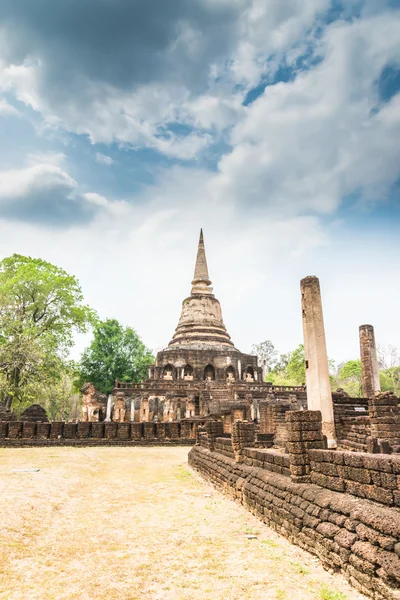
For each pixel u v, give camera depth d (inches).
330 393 560.4
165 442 1012.5
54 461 626.8
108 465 678.5
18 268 1525.6
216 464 495.8
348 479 243.4
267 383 1764.3
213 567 241.1
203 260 2300.7
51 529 313.3
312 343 573.0
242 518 348.2
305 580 219.0
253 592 207.9
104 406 1459.2
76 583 220.7
